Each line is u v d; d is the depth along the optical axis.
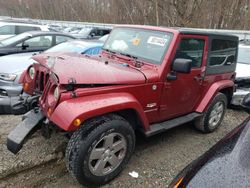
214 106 4.56
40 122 2.99
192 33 3.74
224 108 4.88
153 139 4.35
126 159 3.24
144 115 3.27
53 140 3.89
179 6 17.58
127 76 3.16
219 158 1.97
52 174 3.28
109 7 27.67
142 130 3.41
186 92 3.97
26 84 3.63
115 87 3.03
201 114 4.34
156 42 3.66
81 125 2.83
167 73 3.51
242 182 1.70
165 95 3.62
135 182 3.23
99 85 2.93
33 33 8.27
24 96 3.59
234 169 1.81
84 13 32.53
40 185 3.09
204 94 4.41
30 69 3.58
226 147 2.08
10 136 2.90
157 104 3.57
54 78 2.82
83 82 2.80
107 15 28.08
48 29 12.10
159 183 3.26
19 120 4.55
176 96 3.81
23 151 3.62
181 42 3.61
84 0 32.44
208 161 2.00
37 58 3.46
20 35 8.31
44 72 3.22
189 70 3.38
